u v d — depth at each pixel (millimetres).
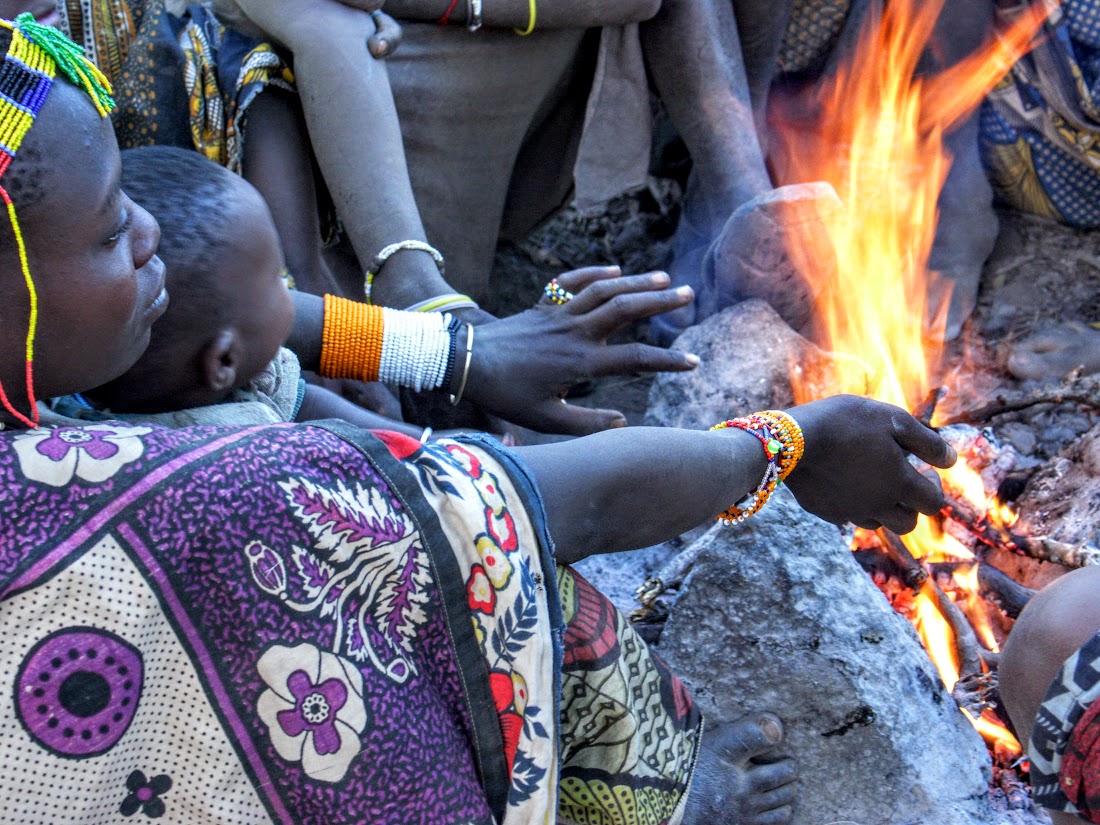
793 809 1752
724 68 2691
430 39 2461
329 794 1030
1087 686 1257
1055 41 2670
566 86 2744
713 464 1393
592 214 3404
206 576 967
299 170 2346
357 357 1854
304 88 2213
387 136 2215
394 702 1058
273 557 991
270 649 994
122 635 931
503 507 1144
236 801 1009
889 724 1730
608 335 1958
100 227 954
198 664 978
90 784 933
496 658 1130
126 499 940
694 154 2789
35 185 894
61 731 914
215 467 980
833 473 1586
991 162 3002
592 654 1376
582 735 1412
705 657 1823
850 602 1813
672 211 3350
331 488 1031
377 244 2193
